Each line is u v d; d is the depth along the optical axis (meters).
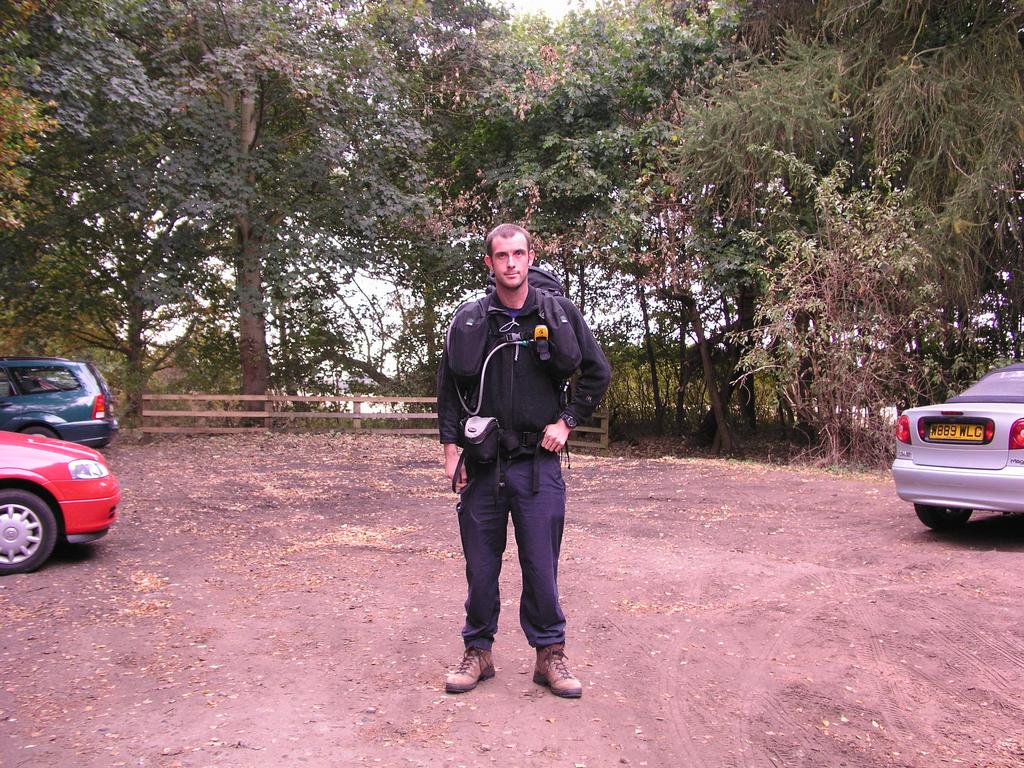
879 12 14.24
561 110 17.67
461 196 18.33
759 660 4.29
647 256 16.36
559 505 3.78
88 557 6.68
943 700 3.77
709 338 19.70
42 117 12.08
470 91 18.38
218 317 20.22
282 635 4.75
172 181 15.48
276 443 16.11
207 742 3.36
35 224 16.12
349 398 17.97
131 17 14.69
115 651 4.46
